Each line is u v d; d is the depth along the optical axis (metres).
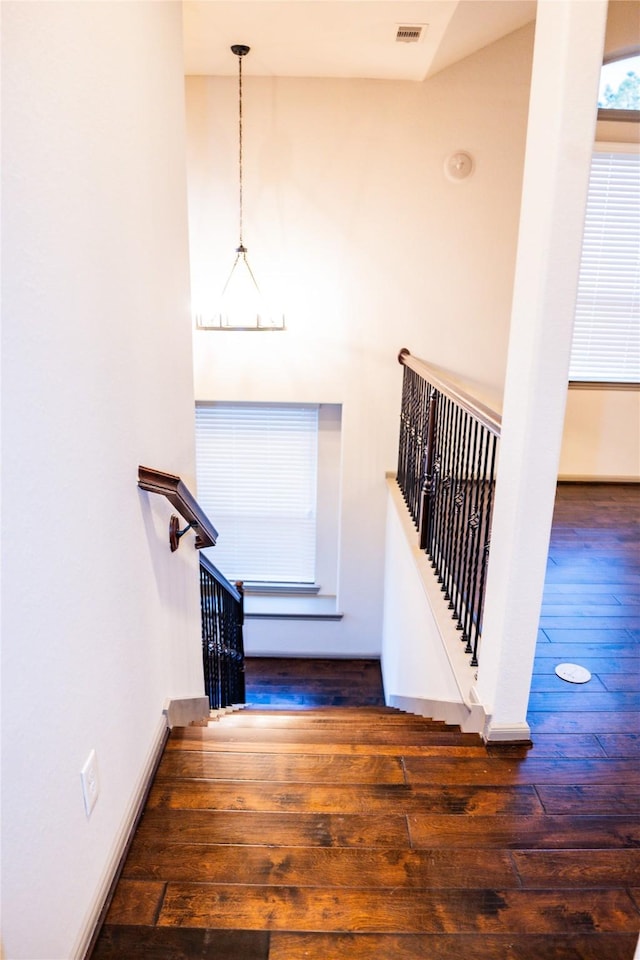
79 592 1.36
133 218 1.68
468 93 4.21
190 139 4.32
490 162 4.34
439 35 3.48
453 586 3.09
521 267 1.92
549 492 1.93
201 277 4.60
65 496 1.27
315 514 5.60
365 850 1.70
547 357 1.82
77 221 1.29
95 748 1.47
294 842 1.71
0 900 1.04
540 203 1.77
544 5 1.72
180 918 1.49
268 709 4.08
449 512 3.25
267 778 1.96
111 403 1.54
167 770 1.98
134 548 1.76
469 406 2.65
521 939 1.48
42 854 1.20
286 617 5.51
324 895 1.56
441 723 2.57
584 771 2.04
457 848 1.72
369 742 2.19
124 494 1.66
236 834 1.73
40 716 1.17
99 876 1.49
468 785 1.96
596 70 1.61
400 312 4.67
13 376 1.04
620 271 4.59
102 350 1.47
